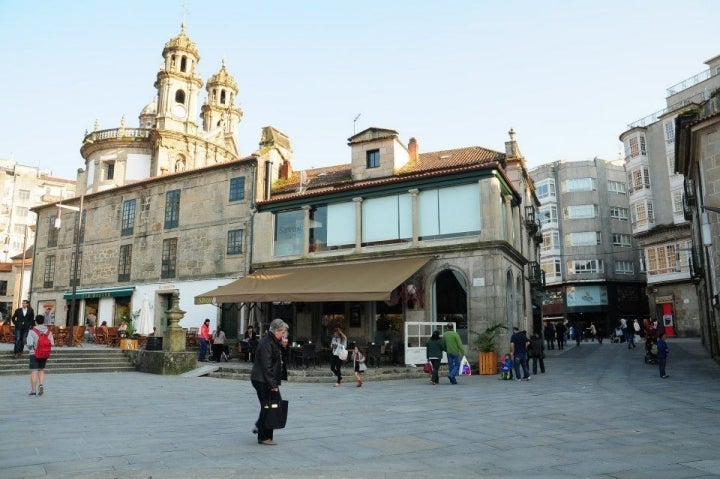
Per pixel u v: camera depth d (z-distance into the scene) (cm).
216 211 2638
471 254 1939
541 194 5700
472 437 713
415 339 1883
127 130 4306
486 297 1884
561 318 5369
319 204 2336
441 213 2064
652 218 4241
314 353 1789
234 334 2442
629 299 5297
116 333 2450
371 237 2195
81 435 712
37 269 3450
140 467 544
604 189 5500
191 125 4659
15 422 816
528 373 1563
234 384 1478
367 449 639
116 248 3031
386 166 2477
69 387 1343
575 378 1566
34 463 557
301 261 2300
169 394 1228
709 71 4041
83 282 3145
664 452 627
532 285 3041
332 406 1028
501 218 1997
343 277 1984
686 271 3891
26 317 1786
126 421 834
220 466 551
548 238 5528
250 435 721
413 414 917
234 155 5369
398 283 1764
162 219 2845
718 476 523
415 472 534
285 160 2919
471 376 1716
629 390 1242
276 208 2434
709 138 1630
